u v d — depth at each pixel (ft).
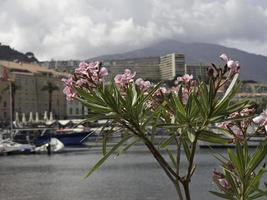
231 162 15.47
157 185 159.84
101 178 183.42
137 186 159.33
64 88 16.24
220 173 16.30
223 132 15.56
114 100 15.57
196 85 15.64
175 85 16.39
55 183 177.68
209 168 184.24
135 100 15.71
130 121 15.66
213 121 15.01
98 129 16.17
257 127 15.39
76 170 222.69
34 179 194.49
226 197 15.96
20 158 303.89
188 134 15.24
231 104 15.10
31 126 524.11
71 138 365.61
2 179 197.26
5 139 381.60
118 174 195.21
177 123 15.44
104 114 15.70
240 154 15.24
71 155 312.71
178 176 15.81
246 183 15.42
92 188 159.12
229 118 15.12
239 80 14.89
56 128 412.57
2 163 270.87
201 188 135.23
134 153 297.74
